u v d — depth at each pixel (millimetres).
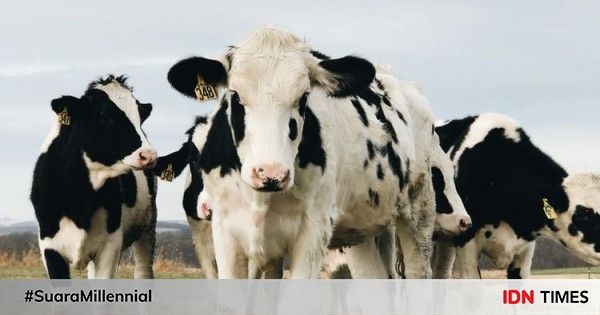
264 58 6797
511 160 12977
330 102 7930
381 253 10812
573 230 12961
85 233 10469
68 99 10375
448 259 13383
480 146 13039
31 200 10734
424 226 10312
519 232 12922
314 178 7223
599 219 12844
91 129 10445
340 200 8133
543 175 13000
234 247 7340
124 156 10438
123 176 11250
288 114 6668
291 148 6660
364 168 8406
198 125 9242
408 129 9648
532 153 13086
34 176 10703
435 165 11914
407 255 10250
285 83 6684
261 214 7051
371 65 6996
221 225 7328
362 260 10359
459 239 12805
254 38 6961
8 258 20859
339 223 8609
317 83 7094
